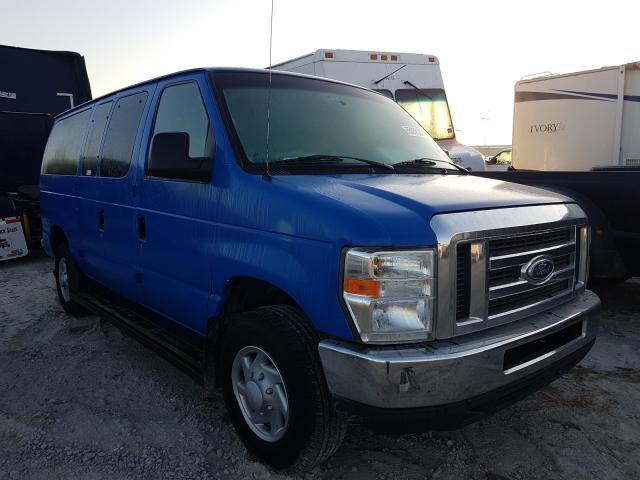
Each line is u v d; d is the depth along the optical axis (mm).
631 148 10141
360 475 2979
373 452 3188
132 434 3422
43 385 4129
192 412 3695
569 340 3039
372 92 4422
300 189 2779
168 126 3779
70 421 3582
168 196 3613
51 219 5824
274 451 2910
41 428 3490
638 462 3100
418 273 2420
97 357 4668
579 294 3242
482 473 2998
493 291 2656
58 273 5938
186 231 3445
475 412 2586
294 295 2682
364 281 2398
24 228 9195
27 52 10305
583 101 10719
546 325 2809
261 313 2898
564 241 3086
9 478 2969
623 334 5066
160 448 3268
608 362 4445
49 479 2965
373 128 3865
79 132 5312
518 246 2779
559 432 3400
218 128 3271
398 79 11062
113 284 4629
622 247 5043
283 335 2732
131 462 3123
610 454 3174
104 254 4629
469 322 2559
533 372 2752
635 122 10031
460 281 2561
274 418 2922
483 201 2738
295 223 2684
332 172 3213
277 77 3811
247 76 3658
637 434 3381
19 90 10281
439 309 2463
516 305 2818
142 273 4031
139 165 3961
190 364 3502
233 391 3152
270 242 2809
